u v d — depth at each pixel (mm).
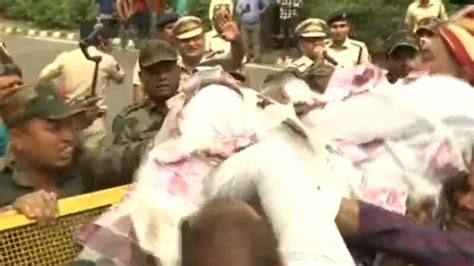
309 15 16141
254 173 2223
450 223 2637
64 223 2922
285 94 2768
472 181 2605
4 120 3727
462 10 3094
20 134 3676
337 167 2447
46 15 22188
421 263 2264
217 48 8258
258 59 15930
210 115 2504
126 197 2543
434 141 2561
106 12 18531
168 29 8180
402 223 2283
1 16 23000
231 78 2725
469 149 2592
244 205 1802
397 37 5441
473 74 2928
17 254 2875
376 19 14727
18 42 21078
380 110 2594
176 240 2262
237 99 2562
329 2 15836
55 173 3719
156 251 2346
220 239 1731
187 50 6867
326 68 2980
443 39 2951
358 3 14945
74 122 3748
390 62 5293
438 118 2582
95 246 2441
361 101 2631
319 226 2113
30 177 3699
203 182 2381
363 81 2727
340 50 8586
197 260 1730
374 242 2271
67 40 21297
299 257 2061
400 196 2508
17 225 2861
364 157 2537
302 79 2928
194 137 2451
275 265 1742
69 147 3701
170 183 2402
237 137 2430
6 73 4211
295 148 2404
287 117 2447
